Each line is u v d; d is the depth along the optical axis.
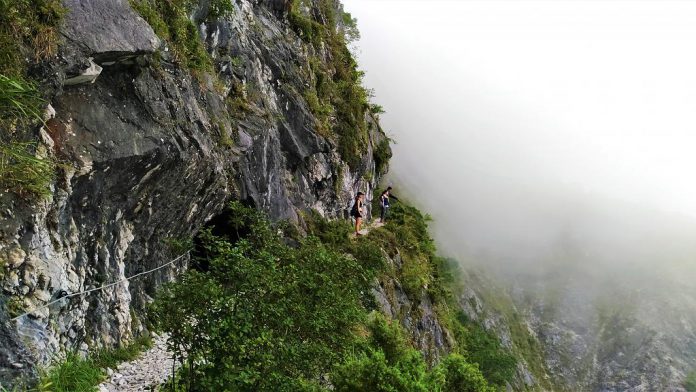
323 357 8.16
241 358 6.49
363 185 31.08
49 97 8.09
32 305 7.26
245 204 15.79
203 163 12.08
